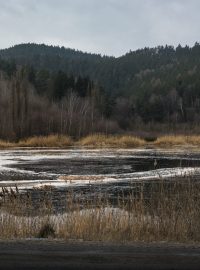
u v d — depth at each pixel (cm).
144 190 1719
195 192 1183
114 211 1088
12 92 7219
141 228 888
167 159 3366
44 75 13625
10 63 15362
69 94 10800
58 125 7319
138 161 3216
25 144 5044
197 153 3978
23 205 1195
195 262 634
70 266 613
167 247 721
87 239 826
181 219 927
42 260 638
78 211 1017
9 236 862
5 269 602
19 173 2472
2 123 6225
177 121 13275
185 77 17925
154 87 17662
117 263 627
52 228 898
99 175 2361
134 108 13925
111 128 8619
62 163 3081
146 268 607
